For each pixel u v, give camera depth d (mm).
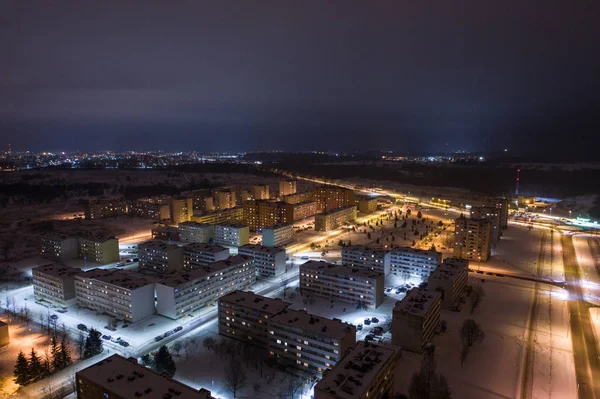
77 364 159000
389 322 196500
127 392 113188
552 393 140625
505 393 140125
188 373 152000
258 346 172250
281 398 137375
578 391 142000
